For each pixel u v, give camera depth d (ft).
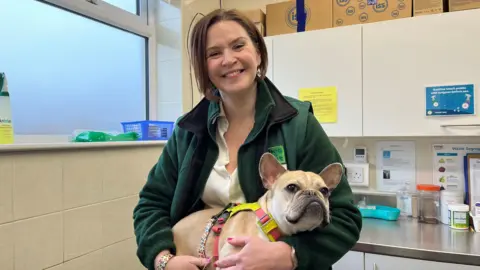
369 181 6.38
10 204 3.50
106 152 4.63
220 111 3.17
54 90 5.21
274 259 2.37
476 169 5.53
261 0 7.26
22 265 3.60
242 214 2.81
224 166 3.05
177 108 6.85
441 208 5.64
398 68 5.22
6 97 3.81
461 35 4.88
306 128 2.94
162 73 6.99
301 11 6.01
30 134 4.86
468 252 4.18
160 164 3.53
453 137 5.80
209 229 2.89
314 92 5.74
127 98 6.54
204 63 3.10
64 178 4.06
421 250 4.34
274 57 6.03
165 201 3.42
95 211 4.46
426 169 5.99
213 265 2.69
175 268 2.73
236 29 2.96
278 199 2.62
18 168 3.57
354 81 5.49
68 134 5.40
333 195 2.85
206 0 7.43
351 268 4.75
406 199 6.00
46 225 3.85
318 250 2.51
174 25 6.81
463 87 4.88
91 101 5.82
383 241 4.69
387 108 5.30
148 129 5.76
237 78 2.92
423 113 5.10
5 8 4.57
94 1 5.58
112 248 4.71
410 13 5.35
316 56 5.73
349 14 5.70
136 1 6.74
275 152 2.88
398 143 6.18
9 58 4.62
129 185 5.01
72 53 5.49
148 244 3.03
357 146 6.45
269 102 3.03
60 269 4.00
